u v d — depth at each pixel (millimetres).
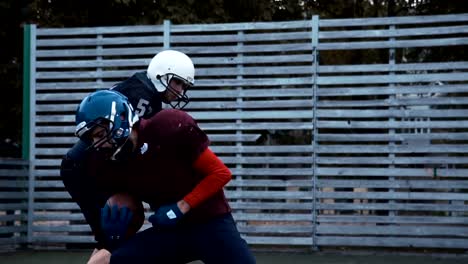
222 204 6250
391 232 16812
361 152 17000
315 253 16984
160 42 17984
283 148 17328
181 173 6027
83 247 18516
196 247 6137
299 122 17328
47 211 18562
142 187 6051
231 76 17812
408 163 16766
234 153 17516
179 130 5906
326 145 17172
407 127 16781
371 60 22984
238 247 6102
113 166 5996
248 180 17438
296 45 17344
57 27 21109
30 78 18484
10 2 21047
